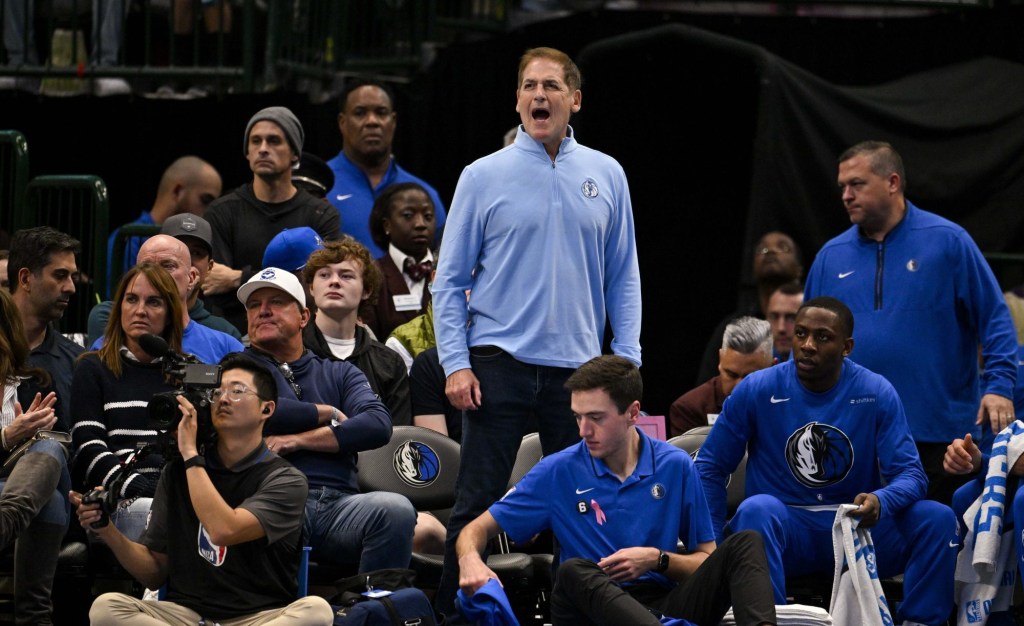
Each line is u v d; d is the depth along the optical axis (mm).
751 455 20875
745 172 30984
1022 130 29406
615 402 17781
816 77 29188
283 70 30484
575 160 18484
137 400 19875
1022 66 29781
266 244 24641
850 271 23031
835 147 29172
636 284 19016
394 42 32438
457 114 30781
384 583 18562
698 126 30969
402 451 21266
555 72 18250
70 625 20656
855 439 20219
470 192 18250
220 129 30344
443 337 18172
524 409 18125
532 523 18234
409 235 25156
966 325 22547
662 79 30750
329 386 20469
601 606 17062
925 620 19750
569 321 18188
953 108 29516
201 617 16938
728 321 26672
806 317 20172
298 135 25016
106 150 30797
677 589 17641
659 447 18484
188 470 16703
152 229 25672
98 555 19938
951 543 19750
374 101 27625
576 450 18344
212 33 31531
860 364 22609
